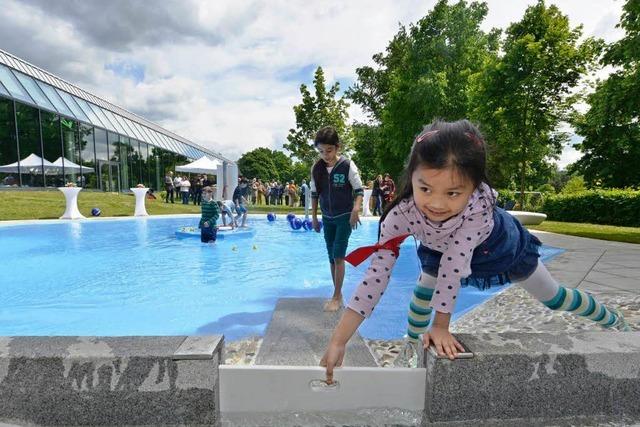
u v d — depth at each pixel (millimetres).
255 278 5414
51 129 19938
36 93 19625
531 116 18297
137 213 14781
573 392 1303
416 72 25250
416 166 1346
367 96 36438
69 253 7340
